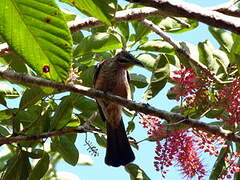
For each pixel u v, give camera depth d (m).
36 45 4.47
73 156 9.10
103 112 9.71
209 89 7.90
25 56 4.50
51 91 7.61
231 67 8.92
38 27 4.38
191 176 7.60
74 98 9.09
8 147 10.17
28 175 8.23
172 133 7.32
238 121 7.08
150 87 8.53
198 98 7.63
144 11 8.12
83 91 7.39
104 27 10.16
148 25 9.15
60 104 8.18
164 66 8.59
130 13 8.12
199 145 7.65
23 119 8.94
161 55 8.64
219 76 8.86
